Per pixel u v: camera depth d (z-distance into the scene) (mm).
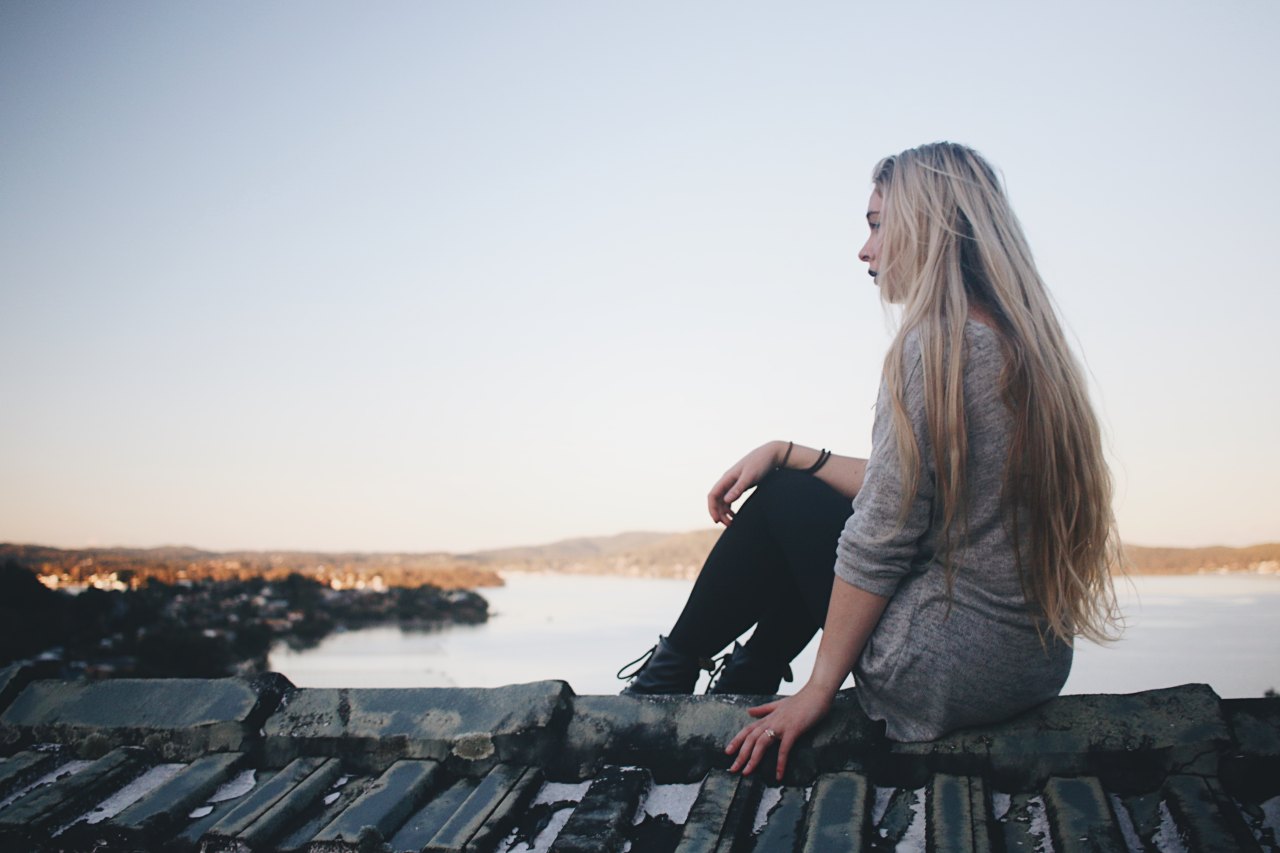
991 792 1789
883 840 1690
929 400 1722
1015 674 1770
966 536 1737
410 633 59469
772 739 1883
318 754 2217
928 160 1937
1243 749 1711
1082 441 1729
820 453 2275
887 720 1875
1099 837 1562
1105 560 1797
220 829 1875
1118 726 1793
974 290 1807
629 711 2096
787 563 2133
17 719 2422
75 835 1948
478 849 1764
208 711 2311
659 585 88688
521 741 2088
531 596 90562
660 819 1870
